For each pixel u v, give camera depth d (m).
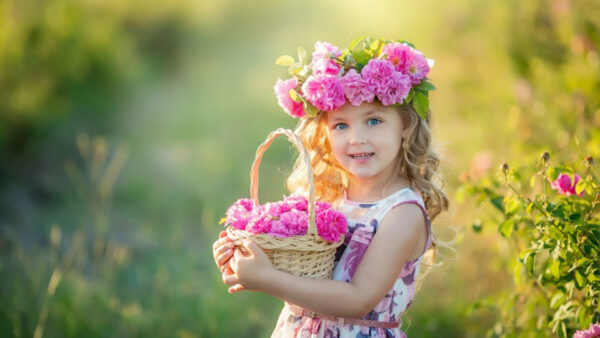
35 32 7.53
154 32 14.38
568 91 3.80
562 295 2.29
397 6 8.28
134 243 4.88
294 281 1.90
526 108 4.36
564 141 3.50
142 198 5.93
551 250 2.16
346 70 2.06
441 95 6.27
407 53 2.04
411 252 2.05
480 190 2.66
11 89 6.77
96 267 4.29
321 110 2.16
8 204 5.50
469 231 3.86
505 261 2.99
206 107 9.13
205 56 13.10
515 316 2.76
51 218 5.30
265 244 1.91
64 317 3.45
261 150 2.19
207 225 4.61
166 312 3.75
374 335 2.03
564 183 2.22
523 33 5.20
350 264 2.04
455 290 3.70
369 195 2.16
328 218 1.92
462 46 6.64
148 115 9.34
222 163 6.63
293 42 11.57
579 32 4.02
